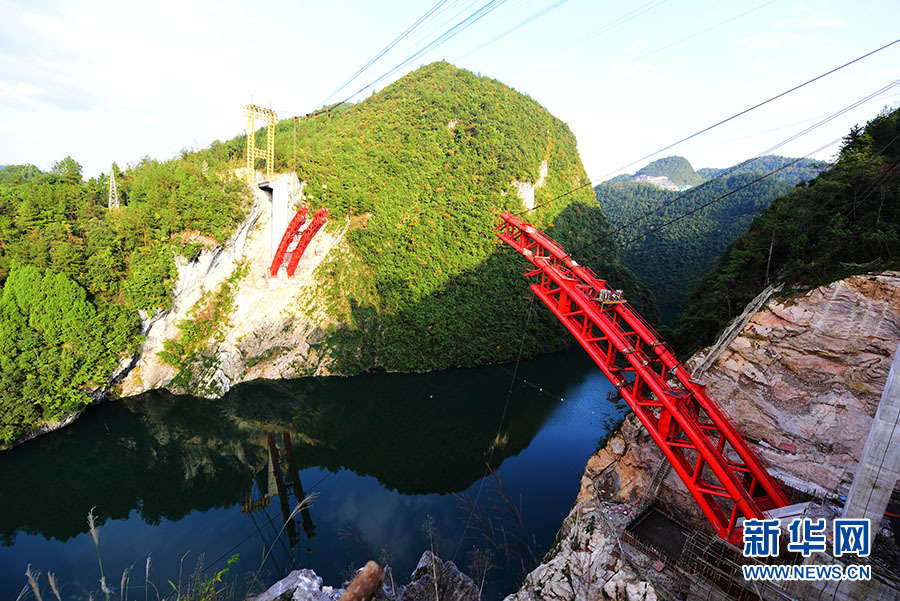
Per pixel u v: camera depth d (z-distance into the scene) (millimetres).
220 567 39219
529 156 123875
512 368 91875
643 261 163000
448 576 22234
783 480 23641
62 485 54844
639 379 25812
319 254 92562
